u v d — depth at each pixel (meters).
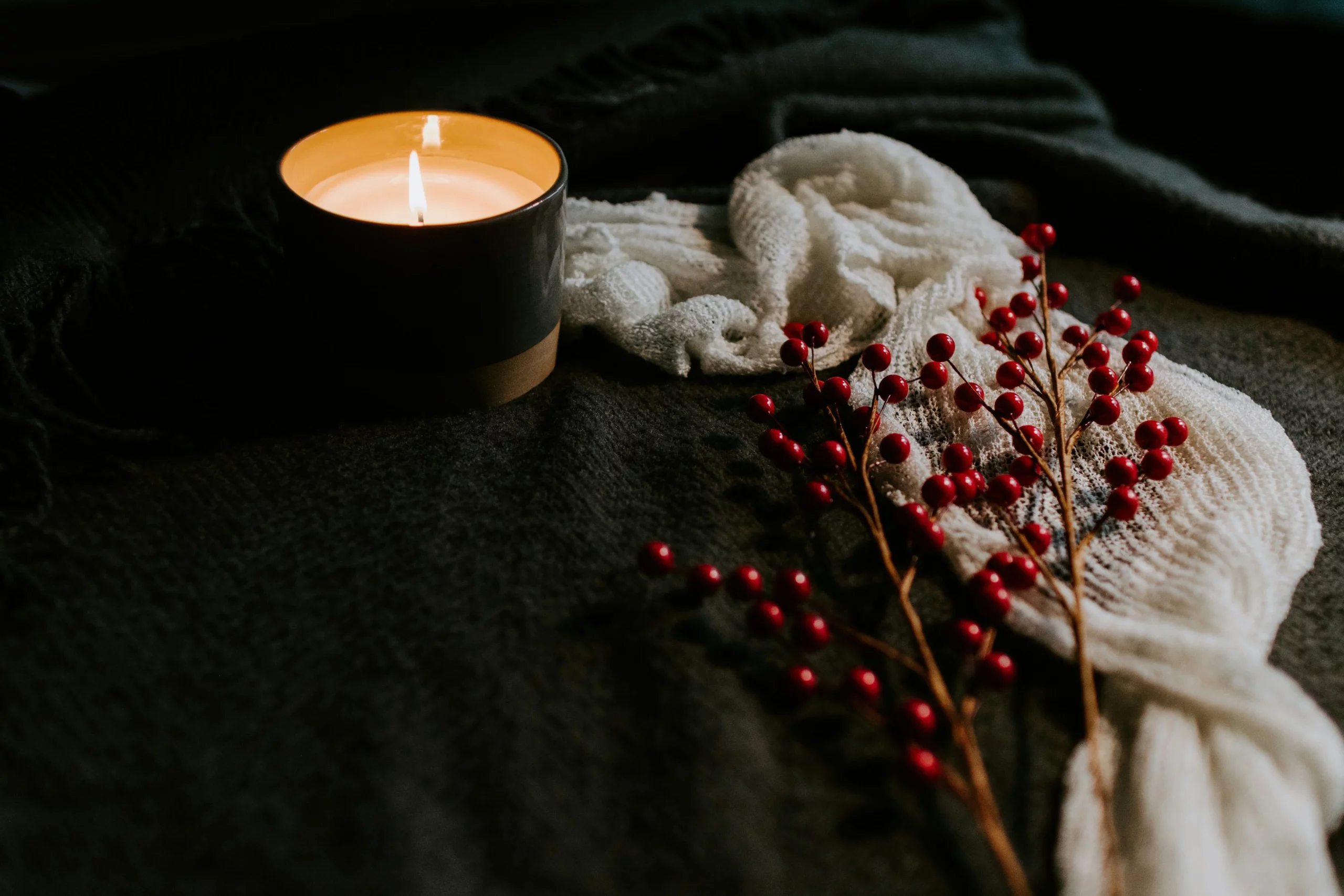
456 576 0.45
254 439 0.50
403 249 0.46
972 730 0.42
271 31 0.64
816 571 0.47
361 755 0.41
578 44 0.67
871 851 0.40
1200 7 0.77
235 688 0.42
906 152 0.60
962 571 0.46
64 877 0.38
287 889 0.38
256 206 0.58
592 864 0.39
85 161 0.57
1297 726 0.41
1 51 0.68
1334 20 0.73
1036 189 0.65
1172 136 0.74
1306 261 0.58
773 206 0.59
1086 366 0.53
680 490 0.49
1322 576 0.47
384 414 0.51
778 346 0.54
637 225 0.60
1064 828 0.40
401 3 0.75
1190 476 0.49
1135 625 0.44
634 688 0.43
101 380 0.51
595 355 0.55
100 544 0.46
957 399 0.50
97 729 0.41
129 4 0.69
